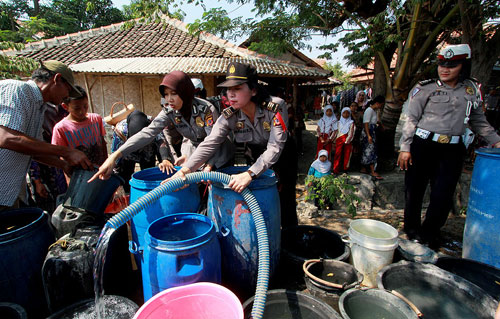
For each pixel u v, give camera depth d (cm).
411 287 211
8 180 210
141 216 206
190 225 202
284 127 203
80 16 2114
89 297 191
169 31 1031
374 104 633
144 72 725
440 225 300
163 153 311
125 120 342
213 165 258
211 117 250
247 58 842
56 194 327
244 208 198
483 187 245
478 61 397
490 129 277
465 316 184
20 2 1922
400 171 594
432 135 278
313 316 183
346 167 582
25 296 189
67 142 280
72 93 234
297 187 561
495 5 409
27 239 187
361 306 187
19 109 195
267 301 191
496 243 240
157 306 147
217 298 157
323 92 2497
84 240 195
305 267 221
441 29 530
